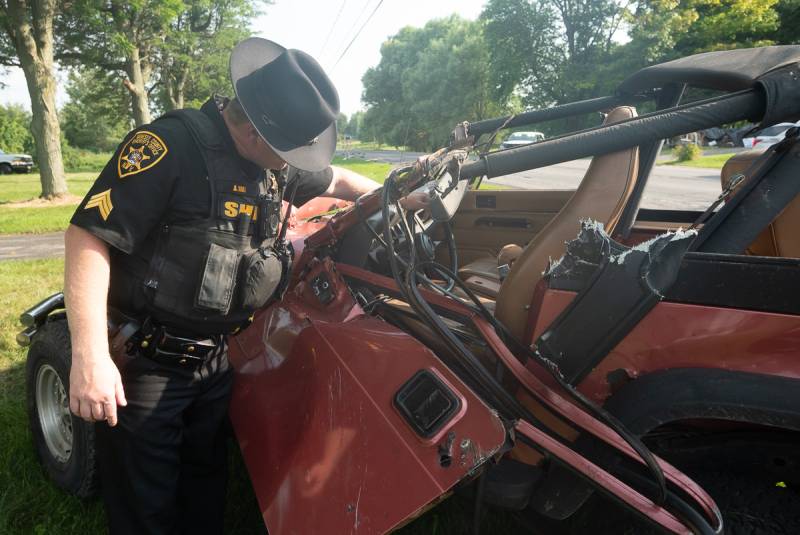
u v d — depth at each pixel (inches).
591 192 68.9
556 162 65.5
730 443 61.8
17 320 172.1
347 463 60.9
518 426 58.4
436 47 1831.9
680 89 94.3
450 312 74.8
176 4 820.6
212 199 59.6
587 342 61.7
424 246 94.3
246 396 76.9
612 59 1461.6
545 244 70.2
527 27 1583.4
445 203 67.1
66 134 2632.9
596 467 56.6
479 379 65.2
